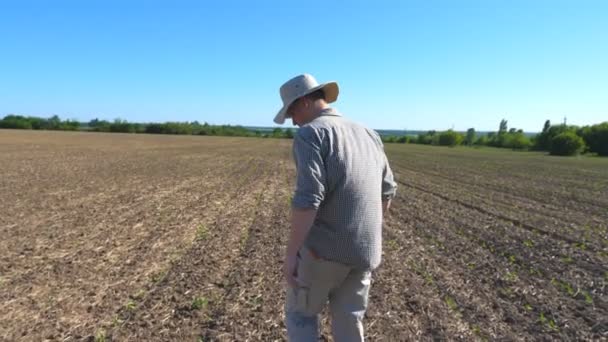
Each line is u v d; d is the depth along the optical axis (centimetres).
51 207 1070
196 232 826
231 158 3375
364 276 257
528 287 552
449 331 418
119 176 1855
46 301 474
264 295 500
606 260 686
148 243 736
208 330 410
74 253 666
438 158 4294
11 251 669
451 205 1292
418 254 703
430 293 519
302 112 259
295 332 259
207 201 1235
